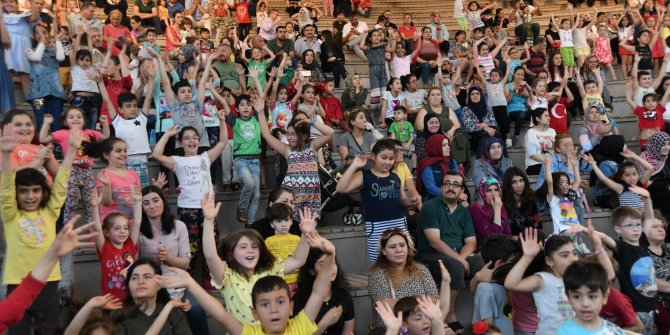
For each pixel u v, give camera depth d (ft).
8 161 17.65
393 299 21.04
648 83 41.37
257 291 14.96
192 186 24.64
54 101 30.86
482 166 31.09
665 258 23.76
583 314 16.67
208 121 30.91
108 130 27.22
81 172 23.44
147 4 51.34
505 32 53.01
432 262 23.52
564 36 48.26
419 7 64.54
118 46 40.50
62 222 22.98
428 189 28.53
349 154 29.53
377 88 40.73
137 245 21.29
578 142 39.73
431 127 31.71
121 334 16.11
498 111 37.58
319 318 20.27
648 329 22.63
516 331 20.63
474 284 21.94
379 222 24.72
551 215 28.45
